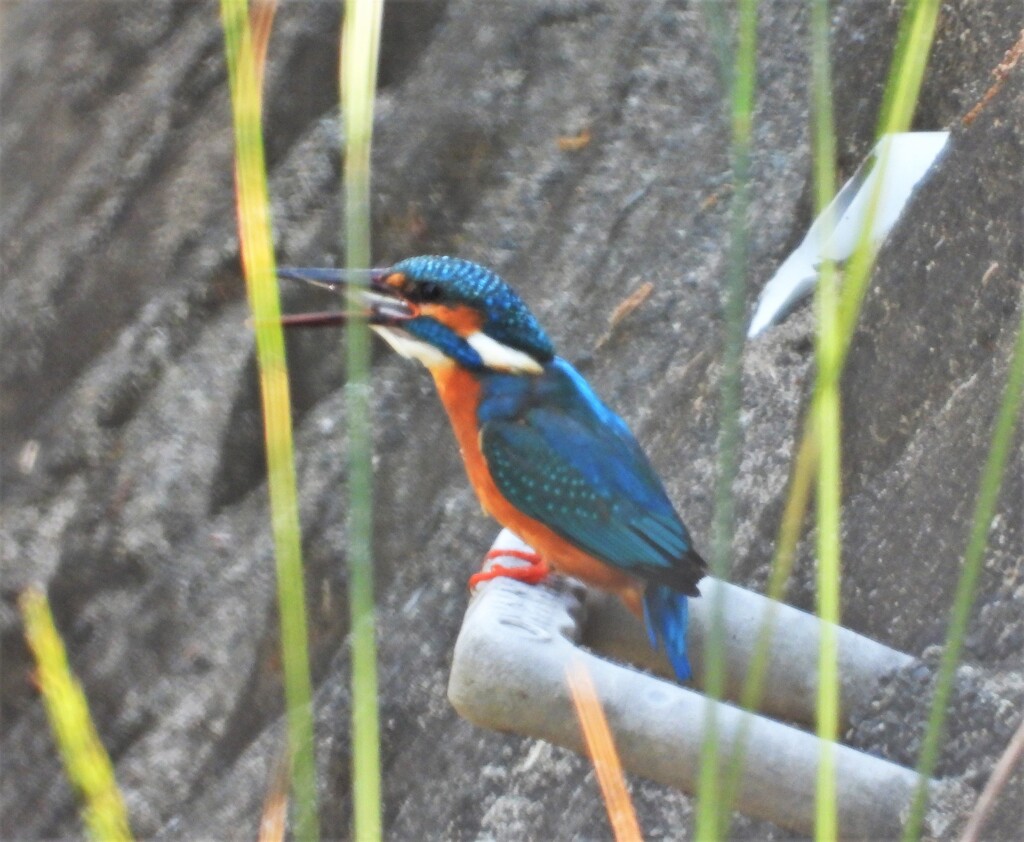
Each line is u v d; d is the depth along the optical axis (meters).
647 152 13.76
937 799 5.36
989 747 5.40
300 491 13.63
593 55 14.95
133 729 13.92
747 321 10.56
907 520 6.96
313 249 14.84
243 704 13.38
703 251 12.23
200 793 13.18
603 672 4.52
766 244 11.27
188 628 14.18
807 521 7.95
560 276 13.36
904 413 7.78
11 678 15.06
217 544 14.50
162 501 14.91
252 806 12.48
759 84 12.93
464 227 14.53
